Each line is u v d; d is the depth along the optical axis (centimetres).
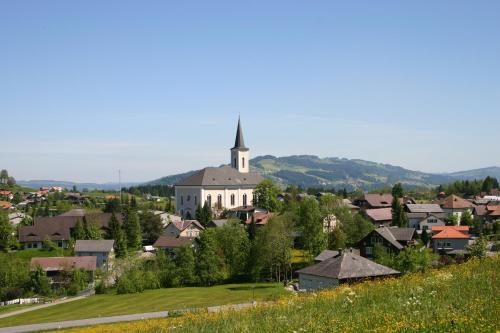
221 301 6969
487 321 1636
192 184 17425
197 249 10369
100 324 5531
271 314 2455
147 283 9162
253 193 17100
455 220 13088
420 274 3322
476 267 3009
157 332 2602
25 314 7400
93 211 19600
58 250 12838
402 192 19950
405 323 1753
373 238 8938
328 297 2745
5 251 12644
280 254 8838
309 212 9356
